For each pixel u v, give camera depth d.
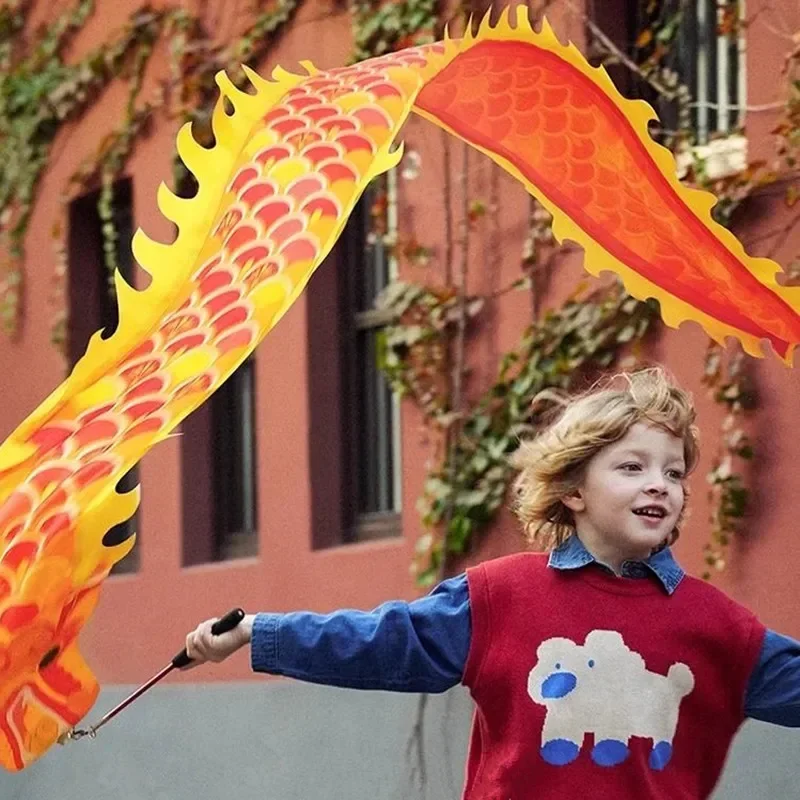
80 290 18.77
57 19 18.66
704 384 11.45
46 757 17.47
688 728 6.68
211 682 15.89
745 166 11.31
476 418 13.31
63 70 18.50
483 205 13.39
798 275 10.95
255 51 16.02
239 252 6.49
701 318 8.33
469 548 13.35
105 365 6.29
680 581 6.74
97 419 6.20
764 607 11.06
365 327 15.39
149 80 17.34
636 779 6.56
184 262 6.46
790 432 10.98
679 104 12.28
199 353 6.30
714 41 12.16
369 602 14.38
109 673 17.44
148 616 17.08
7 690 6.04
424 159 13.95
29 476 6.12
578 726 6.57
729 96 12.03
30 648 6.02
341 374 15.52
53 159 18.83
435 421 13.57
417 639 6.61
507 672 6.62
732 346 11.29
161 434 6.16
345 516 15.42
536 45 7.54
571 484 6.79
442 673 6.65
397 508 15.02
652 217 8.05
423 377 13.71
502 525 13.06
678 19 12.27
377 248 15.35
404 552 13.95
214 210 6.54
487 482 13.17
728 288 8.18
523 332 12.98
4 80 19.30
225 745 15.46
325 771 14.35
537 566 6.77
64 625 6.06
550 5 12.96
